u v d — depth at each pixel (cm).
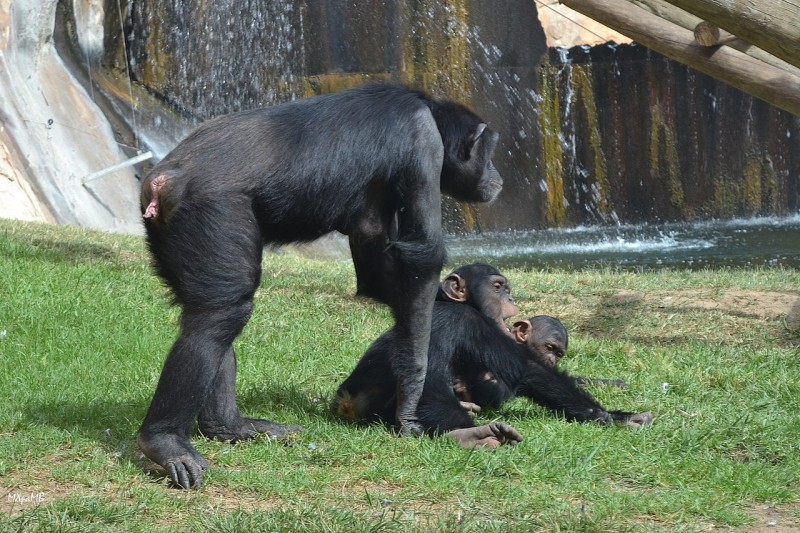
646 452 937
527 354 1076
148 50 3941
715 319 1681
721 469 887
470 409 1095
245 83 4125
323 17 4231
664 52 1742
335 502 779
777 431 1018
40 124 2977
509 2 4309
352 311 1706
